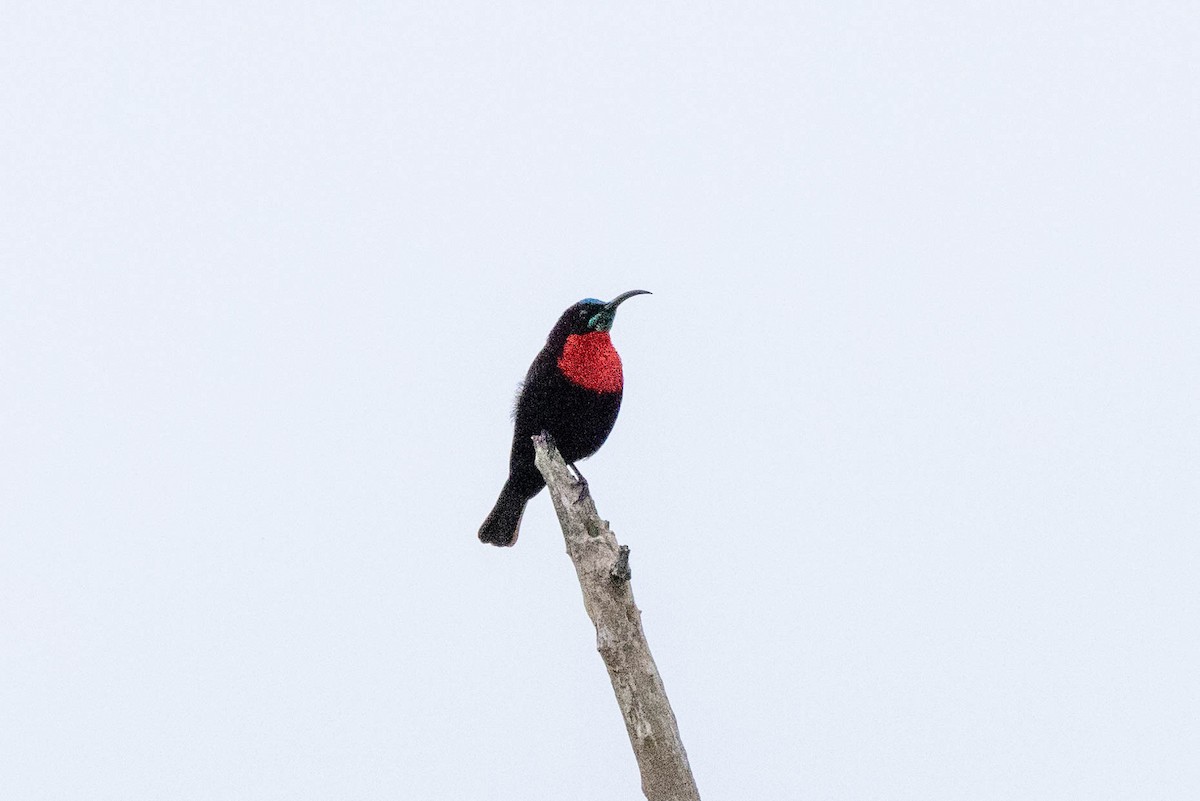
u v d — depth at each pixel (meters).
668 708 11.41
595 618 11.46
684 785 11.33
